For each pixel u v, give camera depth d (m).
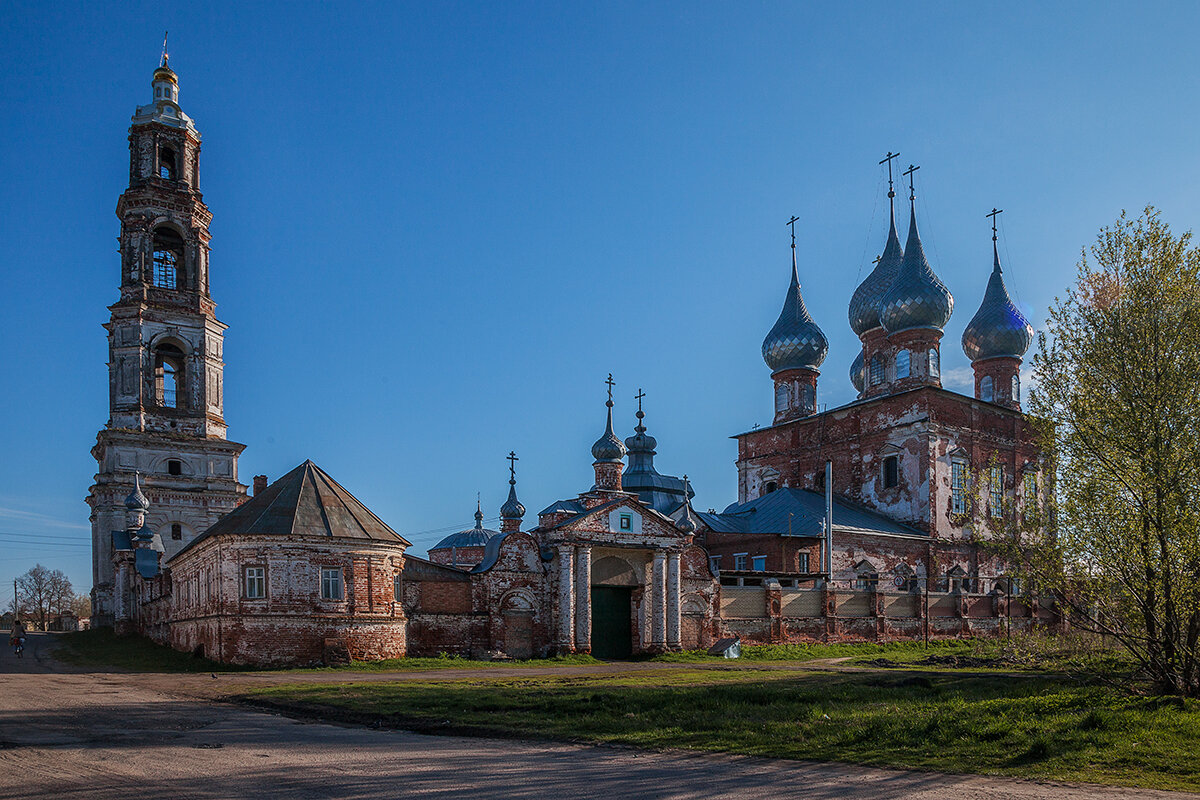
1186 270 21.91
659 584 51.53
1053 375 23.14
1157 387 21.50
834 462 75.88
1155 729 15.82
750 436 83.50
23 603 124.56
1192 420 21.00
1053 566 22.16
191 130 77.00
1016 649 24.19
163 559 68.44
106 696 26.02
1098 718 16.23
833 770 13.52
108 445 70.44
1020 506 24.22
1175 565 20.69
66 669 38.91
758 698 22.94
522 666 41.34
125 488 70.25
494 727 18.27
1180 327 21.62
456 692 25.70
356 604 40.69
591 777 13.01
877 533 65.75
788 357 81.38
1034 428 23.86
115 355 72.00
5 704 23.27
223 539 39.19
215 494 73.50
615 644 51.59
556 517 53.12
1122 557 21.17
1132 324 22.12
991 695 23.62
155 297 73.38
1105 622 21.61
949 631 63.47
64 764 13.85
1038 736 15.19
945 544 68.81
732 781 12.71
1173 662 20.77
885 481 72.00
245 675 34.41
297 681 30.77
